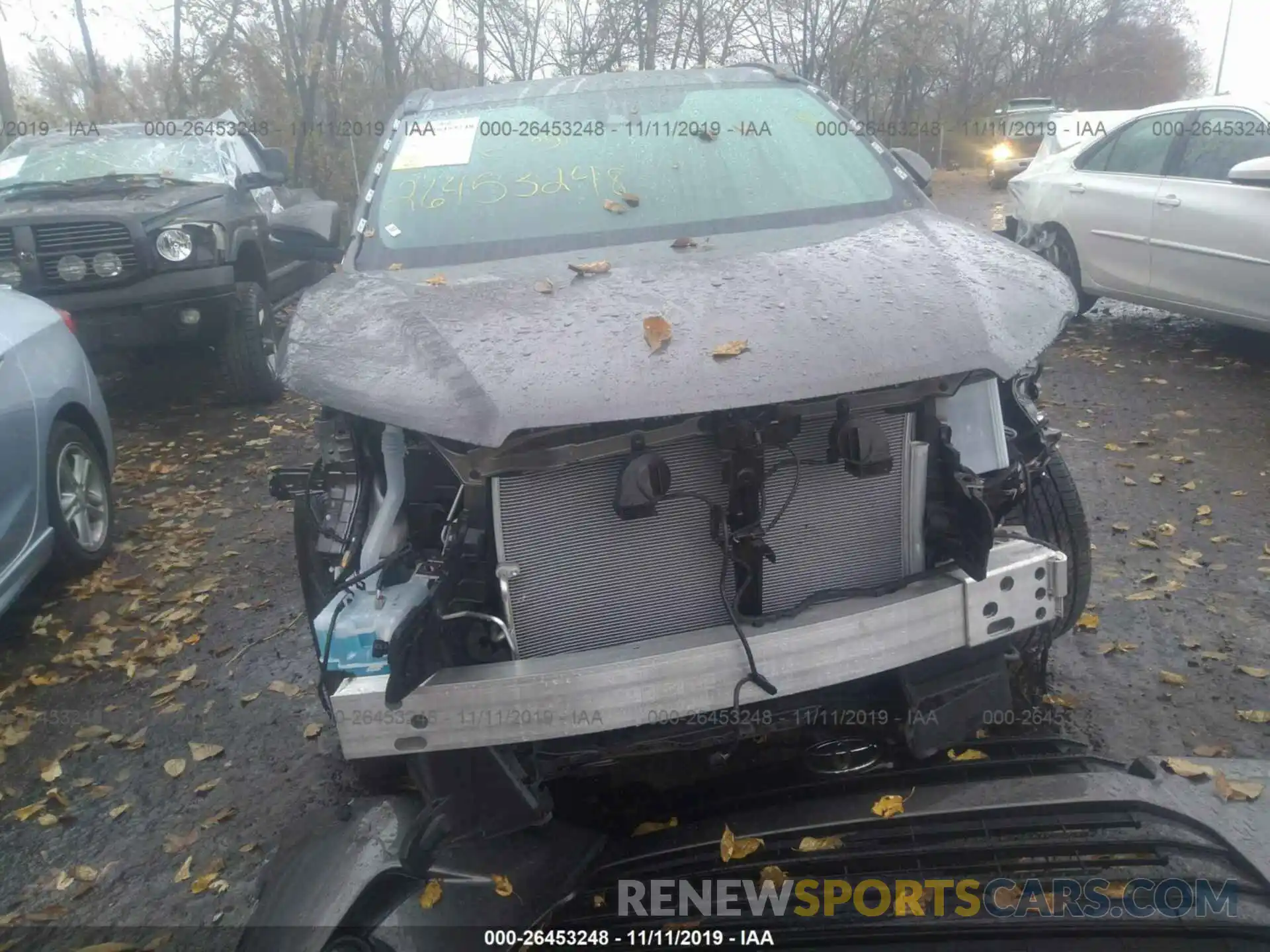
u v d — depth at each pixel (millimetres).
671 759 2736
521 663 2287
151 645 4332
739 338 2363
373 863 2375
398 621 2230
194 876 2979
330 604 2365
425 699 2238
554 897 2395
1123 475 5164
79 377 5027
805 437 2410
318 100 14070
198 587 4777
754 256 2932
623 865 2494
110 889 2973
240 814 3230
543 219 3426
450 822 2340
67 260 6621
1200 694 3379
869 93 19391
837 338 2352
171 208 6938
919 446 2500
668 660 2266
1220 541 4383
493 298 2752
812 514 2473
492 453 2225
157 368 8789
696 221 3373
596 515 2342
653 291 2684
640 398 2199
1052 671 3539
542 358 2346
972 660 2623
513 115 3996
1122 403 6258
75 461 4961
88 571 5035
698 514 2383
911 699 2543
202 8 13961
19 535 4332
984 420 2639
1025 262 2848
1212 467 5168
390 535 2461
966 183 23906
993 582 2488
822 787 2643
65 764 3582
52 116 15719
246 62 13836
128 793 3393
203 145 8320
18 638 4508
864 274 2676
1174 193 6898
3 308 4738
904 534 2551
